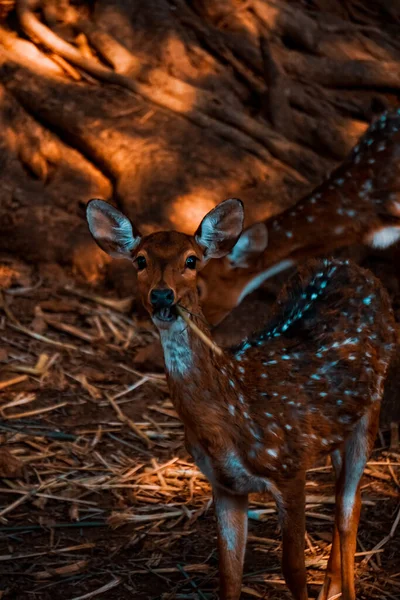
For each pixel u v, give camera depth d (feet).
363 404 23.52
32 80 46.47
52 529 27.50
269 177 43.09
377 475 30.78
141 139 44.06
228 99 47.42
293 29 50.44
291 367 22.80
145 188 42.42
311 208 32.24
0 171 44.86
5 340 38.06
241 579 22.71
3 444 31.65
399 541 27.17
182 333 20.70
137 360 37.32
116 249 22.62
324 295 24.99
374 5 54.90
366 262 42.42
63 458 31.19
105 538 27.20
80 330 39.37
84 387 35.55
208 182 42.39
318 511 28.96
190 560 26.30
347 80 49.49
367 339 24.18
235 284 30.22
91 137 44.34
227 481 21.76
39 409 33.94
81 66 47.11
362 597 24.77
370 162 32.81
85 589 24.90
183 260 20.70
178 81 46.37
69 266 42.50
